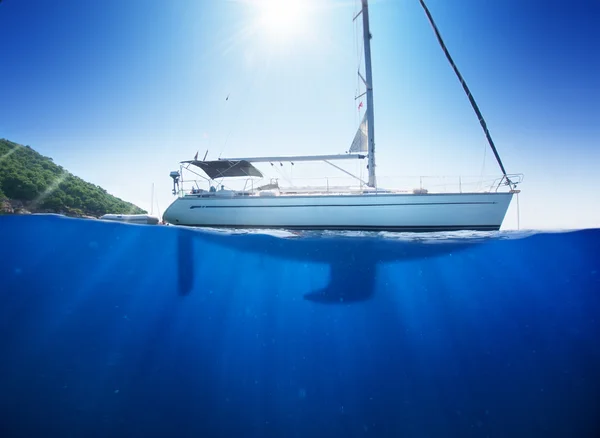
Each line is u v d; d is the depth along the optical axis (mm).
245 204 12570
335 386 8516
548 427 6621
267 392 7945
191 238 8953
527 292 9945
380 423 7117
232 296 10367
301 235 8828
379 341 10164
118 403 6770
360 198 11758
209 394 7410
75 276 10086
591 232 7473
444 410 7531
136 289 10062
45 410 6301
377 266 9297
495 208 11508
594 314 9961
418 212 11594
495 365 9203
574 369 8906
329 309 10000
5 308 10102
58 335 9602
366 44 12438
